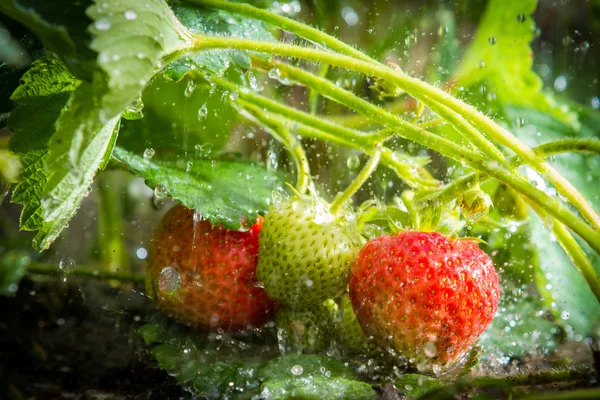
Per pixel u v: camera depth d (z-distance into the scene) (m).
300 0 0.44
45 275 0.40
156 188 0.35
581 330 0.37
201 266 0.34
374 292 0.33
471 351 0.34
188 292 0.35
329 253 0.33
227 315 0.35
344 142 0.38
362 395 0.32
